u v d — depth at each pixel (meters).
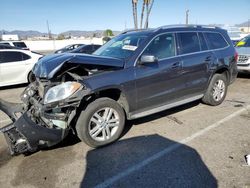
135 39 4.72
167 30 4.88
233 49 6.20
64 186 3.13
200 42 5.46
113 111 4.09
